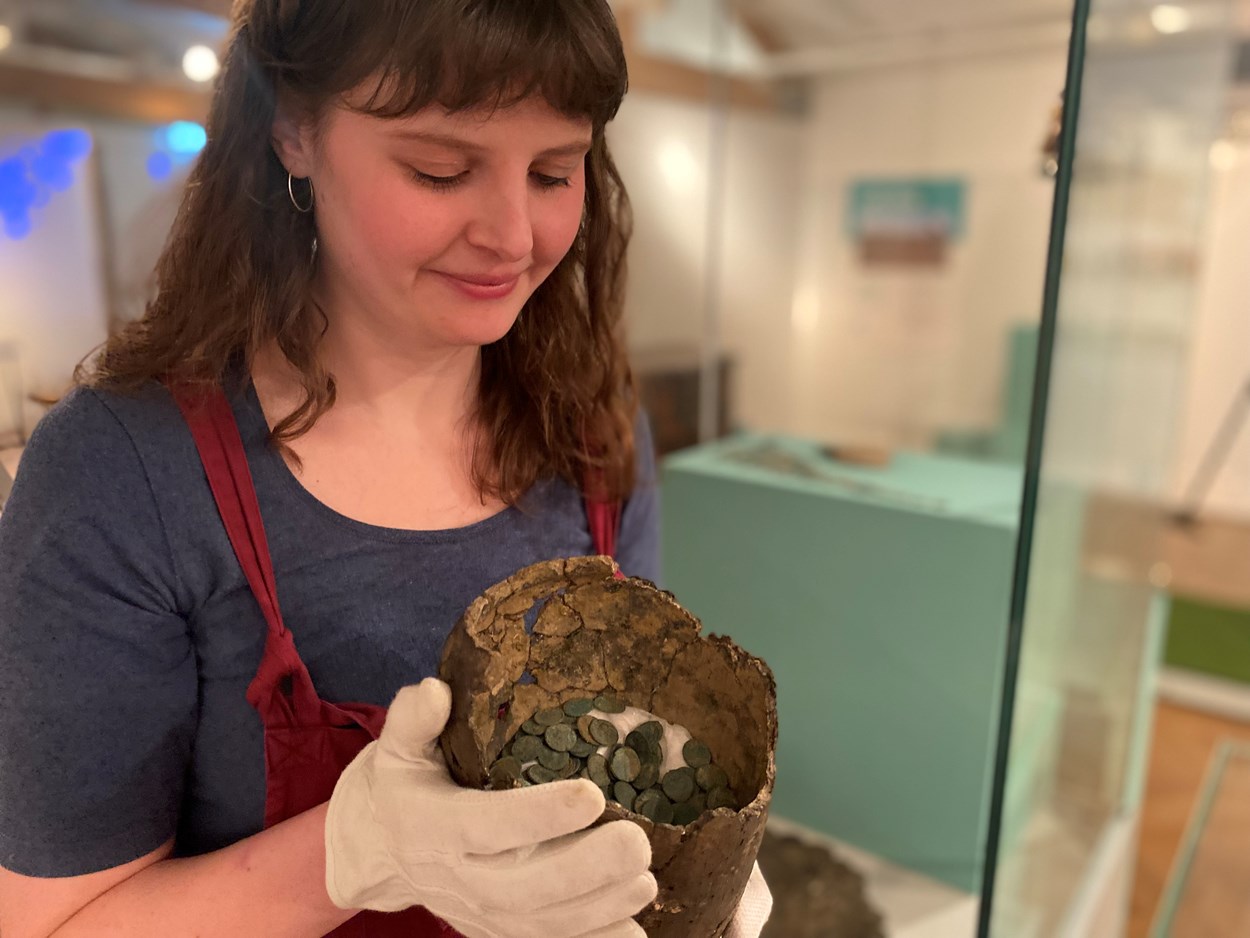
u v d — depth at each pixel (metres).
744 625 1.90
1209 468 4.62
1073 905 1.71
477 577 0.77
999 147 2.82
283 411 0.72
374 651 0.72
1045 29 2.57
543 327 0.82
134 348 0.71
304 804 0.70
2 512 0.65
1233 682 3.18
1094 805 1.89
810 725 1.83
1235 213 4.27
